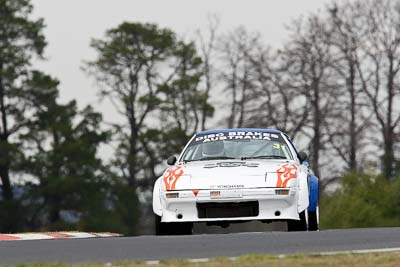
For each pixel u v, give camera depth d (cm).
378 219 12250
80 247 4106
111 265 3381
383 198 12481
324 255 3591
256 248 3988
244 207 5472
